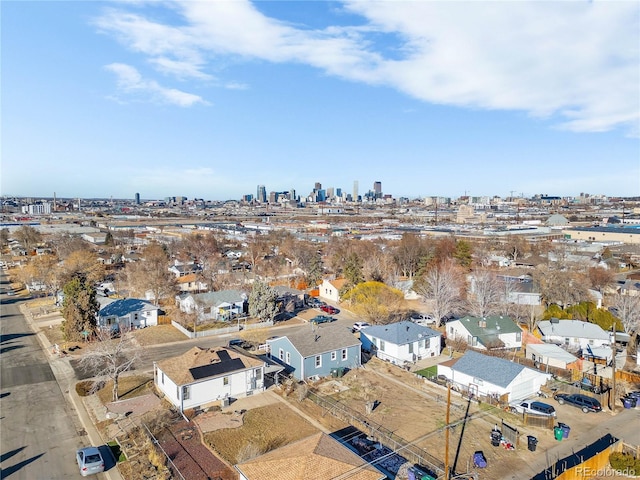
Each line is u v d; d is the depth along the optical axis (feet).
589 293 219.41
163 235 565.94
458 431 102.58
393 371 142.41
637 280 270.67
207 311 202.80
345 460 75.46
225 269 313.12
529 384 123.03
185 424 103.91
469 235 506.07
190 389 111.86
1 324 199.72
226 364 121.29
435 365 149.59
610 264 323.78
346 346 142.51
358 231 631.56
